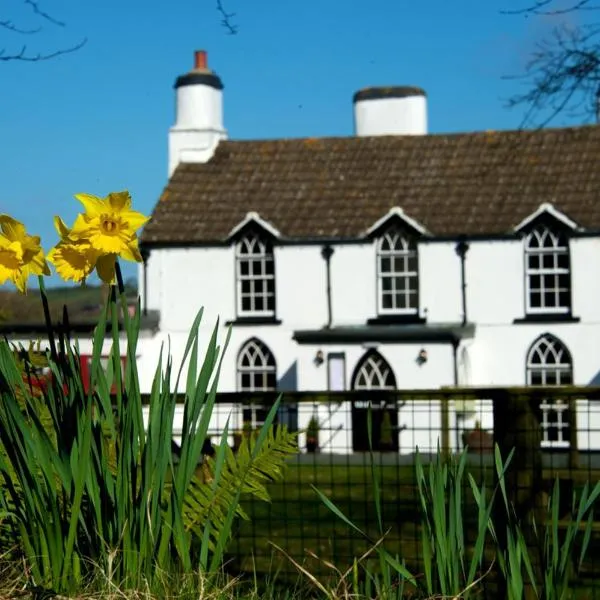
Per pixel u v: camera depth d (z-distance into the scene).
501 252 37.38
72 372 5.15
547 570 5.25
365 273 38.09
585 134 40.12
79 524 5.46
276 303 38.41
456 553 5.27
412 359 36.59
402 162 40.66
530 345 37.19
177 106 42.66
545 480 8.29
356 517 15.20
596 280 36.84
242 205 39.88
